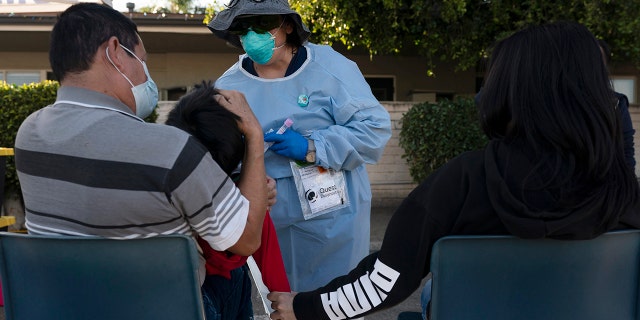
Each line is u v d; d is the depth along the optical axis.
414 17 7.47
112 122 1.46
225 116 1.65
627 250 1.46
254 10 2.31
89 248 1.45
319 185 2.44
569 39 1.38
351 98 2.46
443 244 1.41
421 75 10.60
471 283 1.43
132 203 1.42
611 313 1.49
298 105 2.47
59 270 1.48
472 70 10.67
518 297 1.44
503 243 1.40
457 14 7.12
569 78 1.35
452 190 1.44
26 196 1.53
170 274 1.45
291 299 1.67
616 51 7.83
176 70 10.20
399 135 8.21
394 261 1.47
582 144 1.31
